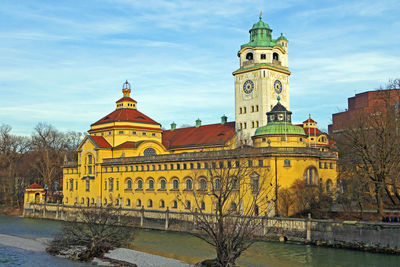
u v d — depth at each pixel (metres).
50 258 70.44
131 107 138.25
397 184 77.06
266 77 117.25
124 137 128.12
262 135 97.25
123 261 64.94
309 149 89.62
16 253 74.56
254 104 118.75
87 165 130.12
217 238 53.00
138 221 101.69
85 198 129.62
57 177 157.00
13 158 158.75
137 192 113.94
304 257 63.66
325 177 98.62
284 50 123.31
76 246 73.62
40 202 137.25
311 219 73.12
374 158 76.06
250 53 122.50
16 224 115.19
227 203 89.44
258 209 86.44
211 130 130.75
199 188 98.12
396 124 76.12
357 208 88.94
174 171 104.44
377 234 65.12
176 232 92.94
